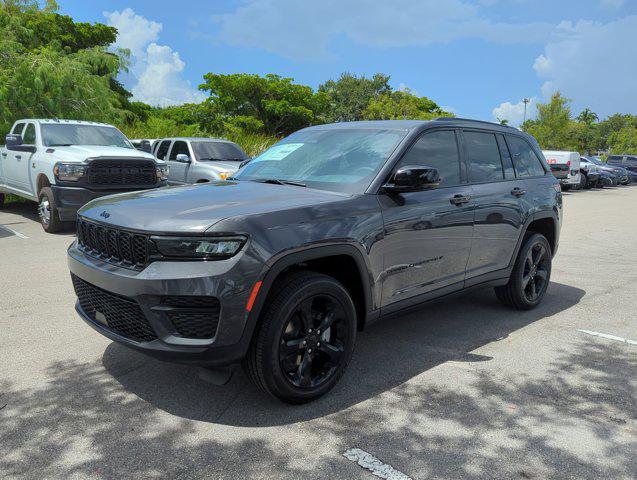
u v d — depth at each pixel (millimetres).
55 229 9250
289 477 2629
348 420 3193
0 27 15227
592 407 3420
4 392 3459
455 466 2748
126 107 32844
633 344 4562
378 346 4422
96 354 4074
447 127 4551
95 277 3281
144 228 3043
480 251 4680
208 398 3420
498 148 5133
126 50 17062
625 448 2949
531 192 5309
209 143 12312
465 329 4891
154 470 2670
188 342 2975
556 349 4422
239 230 2982
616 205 17688
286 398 3260
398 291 3926
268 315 3100
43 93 13961
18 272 6480
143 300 3000
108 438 2951
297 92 39406
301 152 4430
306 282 3234
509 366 4051
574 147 51469
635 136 71875
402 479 2629
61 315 4938
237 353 3018
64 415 3188
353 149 4191
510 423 3199
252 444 2914
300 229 3209
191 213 3129
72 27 31203
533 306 5527
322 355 3518
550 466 2768
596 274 7262
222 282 2914
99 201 3785
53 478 2594
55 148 9531
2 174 11328
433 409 3350
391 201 3801
